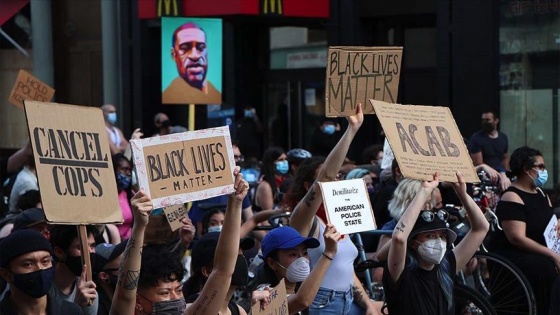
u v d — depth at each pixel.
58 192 5.52
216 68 13.46
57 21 20.47
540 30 15.20
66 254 6.49
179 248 8.21
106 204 5.70
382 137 16.58
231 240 5.84
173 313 5.66
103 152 5.75
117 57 19.34
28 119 5.47
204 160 5.80
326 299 7.47
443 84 16.03
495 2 15.55
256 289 6.70
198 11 16.86
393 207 9.09
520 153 9.80
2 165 14.08
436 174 7.07
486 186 11.33
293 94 18.56
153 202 5.64
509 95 15.53
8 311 5.46
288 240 6.74
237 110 18.69
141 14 17.42
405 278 7.29
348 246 7.61
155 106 19.31
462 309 9.05
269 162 11.84
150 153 5.66
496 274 9.66
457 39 15.88
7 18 19.78
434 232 7.28
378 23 17.45
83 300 5.69
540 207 9.80
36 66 20.22
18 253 5.35
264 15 16.72
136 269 5.42
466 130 15.84
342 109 7.39
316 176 7.82
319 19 17.48
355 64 7.41
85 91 20.30
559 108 15.13
